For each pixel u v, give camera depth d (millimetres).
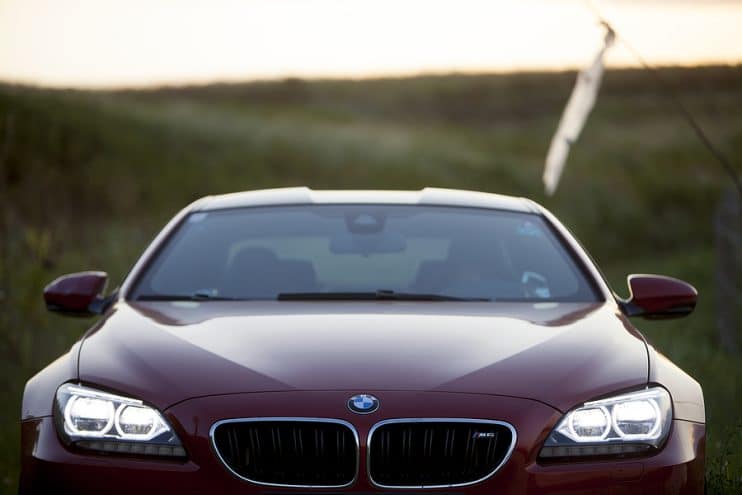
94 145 109125
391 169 129625
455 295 14328
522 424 10672
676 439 11023
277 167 125312
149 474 10609
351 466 10555
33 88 103812
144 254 15359
